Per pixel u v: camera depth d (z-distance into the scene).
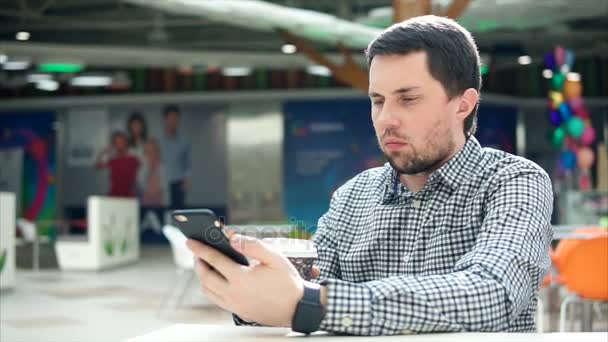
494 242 1.38
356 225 1.75
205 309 8.21
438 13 8.90
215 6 9.07
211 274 1.14
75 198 20.30
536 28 16.36
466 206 1.52
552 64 11.60
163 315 7.73
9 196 9.86
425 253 1.56
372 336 1.16
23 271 12.73
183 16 15.49
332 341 1.10
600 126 19.12
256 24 10.10
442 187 1.55
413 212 1.60
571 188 11.55
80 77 19.75
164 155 20.14
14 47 15.61
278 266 1.12
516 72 19.36
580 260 4.86
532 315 1.48
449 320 1.21
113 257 13.60
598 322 6.50
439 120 1.42
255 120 19.62
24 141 20.38
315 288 1.16
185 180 20.09
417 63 1.38
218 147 19.94
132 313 7.86
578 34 16.55
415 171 1.47
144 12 15.24
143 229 20.23
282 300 1.13
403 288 1.21
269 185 19.50
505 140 19.34
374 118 1.45
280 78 19.36
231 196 19.70
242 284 1.11
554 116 11.59
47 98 20.20
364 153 19.03
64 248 13.04
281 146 19.44
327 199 19.25
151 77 19.89
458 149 1.52
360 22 12.77
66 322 7.15
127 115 20.23
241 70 19.12
